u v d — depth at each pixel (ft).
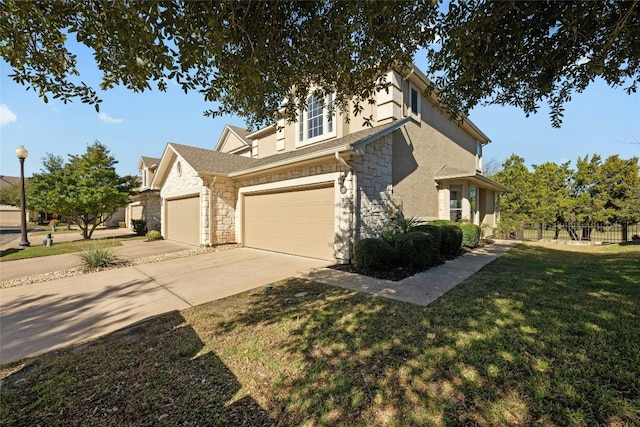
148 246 40.29
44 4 7.27
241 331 11.66
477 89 12.59
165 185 49.29
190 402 7.43
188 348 10.25
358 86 12.48
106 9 6.90
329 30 9.71
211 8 7.21
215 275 21.94
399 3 8.82
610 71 10.82
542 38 10.35
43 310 14.83
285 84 11.59
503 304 13.53
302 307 14.19
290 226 30.73
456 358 8.93
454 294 15.51
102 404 7.45
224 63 9.41
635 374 7.75
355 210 24.53
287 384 8.05
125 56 8.07
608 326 10.73
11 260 29.91
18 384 8.46
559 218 51.93
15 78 9.36
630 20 8.72
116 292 17.92
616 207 47.44
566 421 6.32
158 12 6.98
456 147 46.24
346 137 30.86
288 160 26.89
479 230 36.14
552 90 12.33
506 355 8.97
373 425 6.47
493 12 9.08
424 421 6.50
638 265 21.18
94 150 55.06
